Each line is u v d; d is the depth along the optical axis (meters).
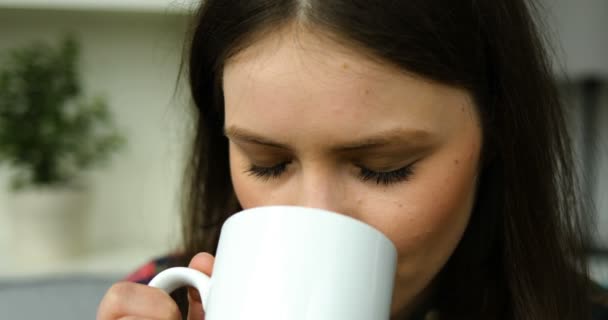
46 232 2.35
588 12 1.94
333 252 0.47
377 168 0.53
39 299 1.24
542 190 0.76
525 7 0.72
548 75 0.79
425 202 0.54
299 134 0.51
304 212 0.47
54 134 2.36
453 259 0.79
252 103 0.52
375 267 0.48
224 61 0.57
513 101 0.67
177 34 1.40
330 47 0.49
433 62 0.51
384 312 0.49
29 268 2.31
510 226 0.75
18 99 2.35
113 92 2.52
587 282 0.83
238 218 0.50
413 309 0.79
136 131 2.54
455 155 0.56
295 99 0.50
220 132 0.82
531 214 0.75
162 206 2.60
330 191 0.53
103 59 2.50
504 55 0.65
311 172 0.53
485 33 0.62
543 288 0.76
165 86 2.49
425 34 0.52
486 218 0.76
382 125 0.50
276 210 0.48
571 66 1.97
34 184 2.40
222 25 0.58
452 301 0.80
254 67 0.51
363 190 0.54
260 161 0.57
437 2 0.54
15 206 2.36
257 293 0.47
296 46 0.50
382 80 0.50
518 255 0.75
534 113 0.73
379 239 0.48
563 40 1.96
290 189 0.57
